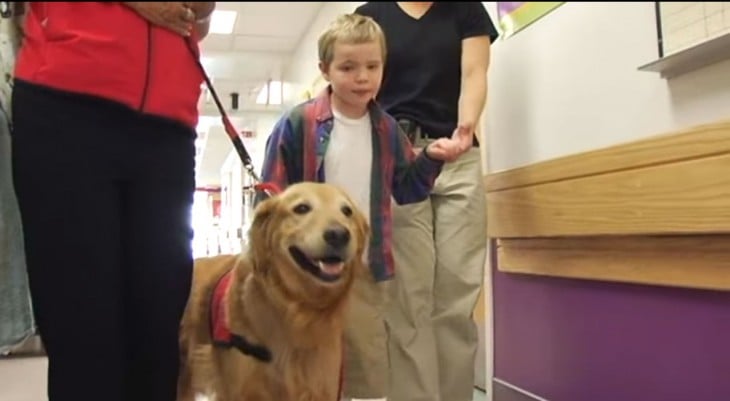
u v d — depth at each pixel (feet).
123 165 3.89
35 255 3.76
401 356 6.26
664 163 5.14
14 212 4.52
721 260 4.76
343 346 5.36
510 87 10.64
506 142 10.64
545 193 6.78
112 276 3.88
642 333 5.66
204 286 5.15
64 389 3.81
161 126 4.00
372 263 5.63
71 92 3.72
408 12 6.98
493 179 7.92
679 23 8.14
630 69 8.87
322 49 5.79
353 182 5.75
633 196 5.49
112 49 3.74
